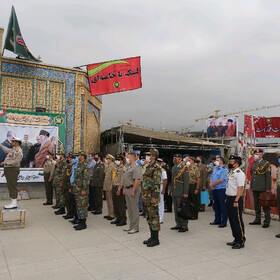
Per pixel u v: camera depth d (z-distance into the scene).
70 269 4.56
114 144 16.55
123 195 7.74
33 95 13.26
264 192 7.96
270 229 7.57
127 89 13.88
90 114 16.27
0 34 12.44
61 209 9.26
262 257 5.20
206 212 10.21
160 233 6.94
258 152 9.15
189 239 6.39
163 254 5.31
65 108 13.86
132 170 6.92
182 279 4.19
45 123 13.10
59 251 5.46
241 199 5.85
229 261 4.96
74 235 6.66
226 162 21.20
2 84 12.63
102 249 5.60
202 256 5.21
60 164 10.06
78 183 7.29
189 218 6.77
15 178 7.62
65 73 13.98
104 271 4.48
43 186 12.96
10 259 5.01
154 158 6.03
